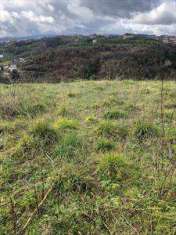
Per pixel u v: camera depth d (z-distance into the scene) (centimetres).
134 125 556
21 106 698
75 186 359
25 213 316
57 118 637
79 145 478
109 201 334
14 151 446
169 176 374
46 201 334
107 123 547
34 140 465
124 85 1148
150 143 495
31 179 380
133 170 396
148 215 309
